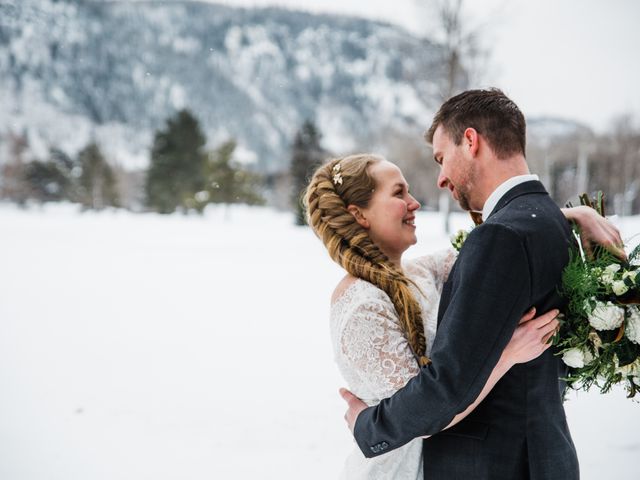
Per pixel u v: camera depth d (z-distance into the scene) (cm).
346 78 15088
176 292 830
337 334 135
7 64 10762
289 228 2448
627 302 118
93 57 12212
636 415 346
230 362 475
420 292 151
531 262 111
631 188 2848
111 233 2109
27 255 1352
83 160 5075
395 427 115
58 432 334
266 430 332
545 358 121
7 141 5303
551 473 117
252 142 11969
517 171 127
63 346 533
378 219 147
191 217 3719
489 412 121
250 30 16912
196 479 274
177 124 4312
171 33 15662
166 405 377
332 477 275
